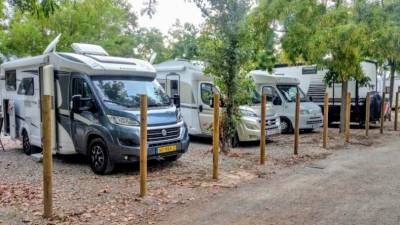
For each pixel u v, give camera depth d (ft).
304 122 50.85
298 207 20.76
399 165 31.22
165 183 25.81
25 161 34.99
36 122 35.96
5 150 42.06
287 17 48.34
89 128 29.71
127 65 32.30
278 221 18.72
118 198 22.56
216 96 26.50
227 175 28.04
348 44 44.06
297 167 30.86
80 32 68.54
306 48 47.37
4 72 42.45
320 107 55.01
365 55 52.03
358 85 57.31
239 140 41.39
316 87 61.26
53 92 33.01
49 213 19.44
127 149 27.86
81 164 33.24
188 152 38.04
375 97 57.82
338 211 19.99
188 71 44.09
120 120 28.35
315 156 35.45
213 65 34.63
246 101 36.22
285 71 64.49
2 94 43.19
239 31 33.83
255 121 41.11
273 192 23.71
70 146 32.19
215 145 26.84
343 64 46.80
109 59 32.30
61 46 66.49
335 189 24.18
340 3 48.73
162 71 46.65
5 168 31.81
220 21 34.01
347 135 43.29
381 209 20.17
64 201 22.00
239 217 19.42
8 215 19.83
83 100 29.55
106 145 28.37
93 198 22.59
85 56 32.04
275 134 43.86
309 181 26.30
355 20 46.65
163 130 29.35
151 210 20.56
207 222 18.81
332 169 30.01
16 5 24.25
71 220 19.06
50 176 19.40
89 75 30.37
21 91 38.75
